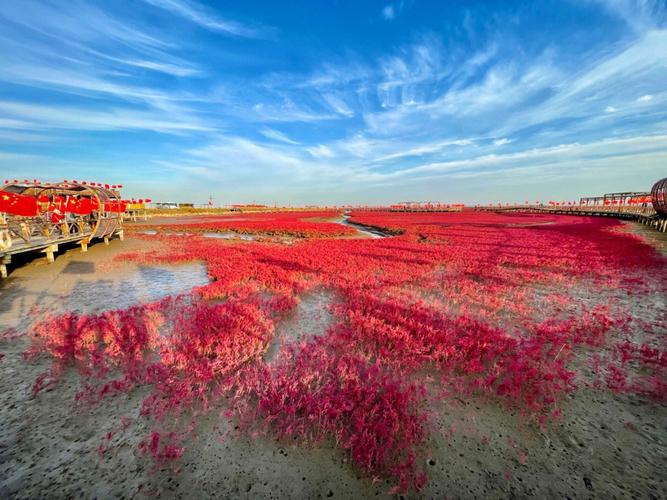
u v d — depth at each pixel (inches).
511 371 176.1
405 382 168.7
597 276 397.7
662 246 609.9
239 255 582.2
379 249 653.3
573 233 872.3
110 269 470.6
